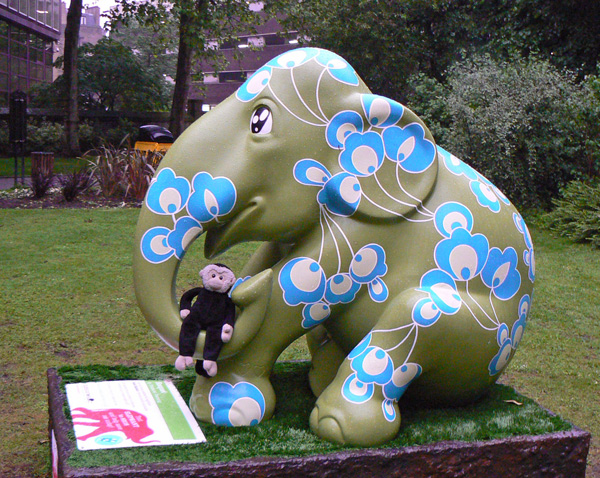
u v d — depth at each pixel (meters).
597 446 3.70
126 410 2.75
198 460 2.33
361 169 2.63
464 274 2.71
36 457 3.32
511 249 2.85
